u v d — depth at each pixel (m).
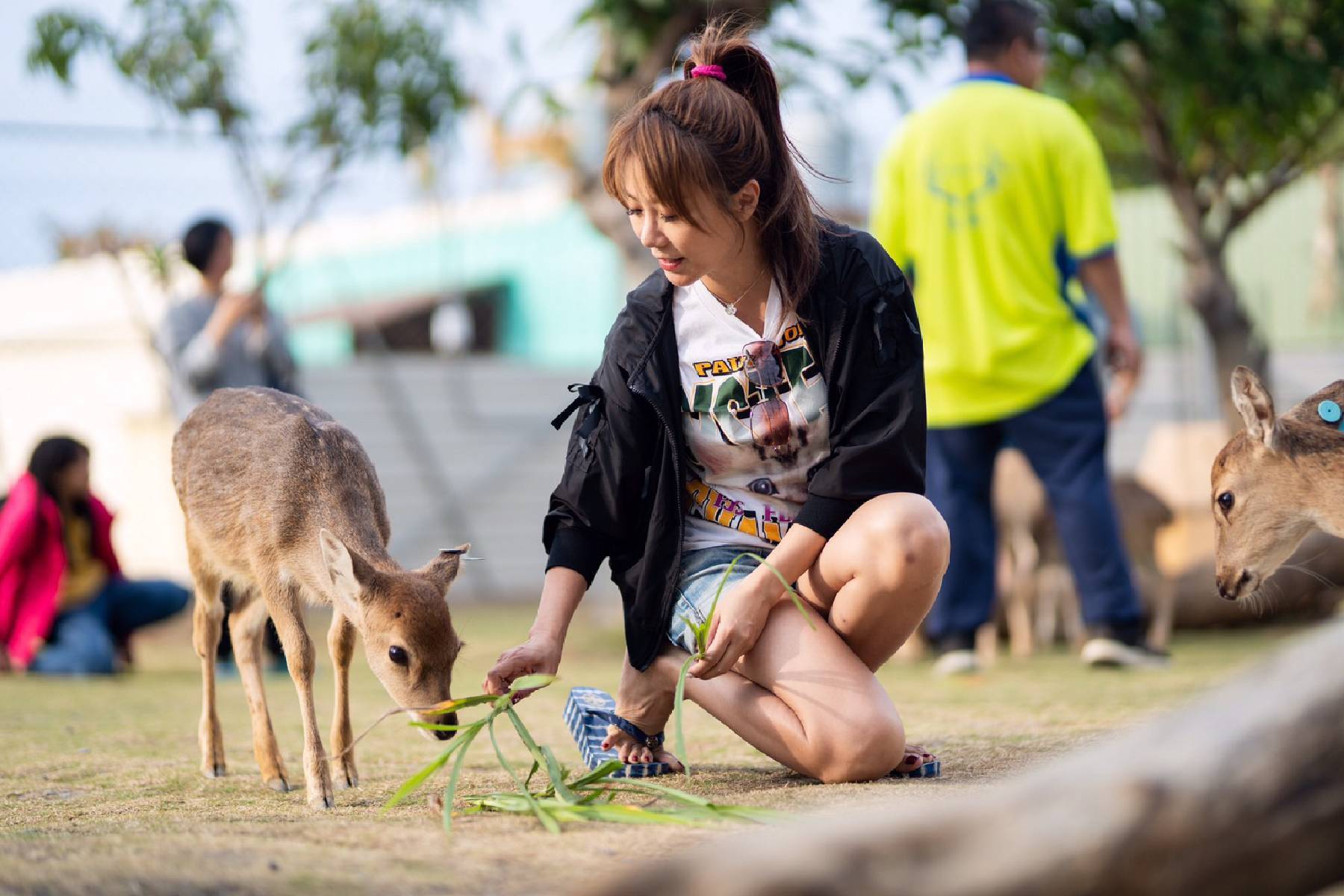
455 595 12.32
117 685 6.33
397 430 12.27
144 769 3.44
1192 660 6.02
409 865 1.98
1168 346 12.48
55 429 12.89
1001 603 7.41
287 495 3.29
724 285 2.96
